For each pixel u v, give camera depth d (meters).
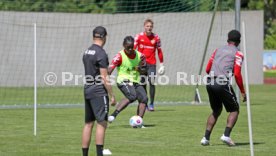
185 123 37.66
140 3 82.81
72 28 74.06
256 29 81.00
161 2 80.00
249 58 81.00
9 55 71.56
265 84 81.69
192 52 77.06
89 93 23.05
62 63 73.62
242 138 30.94
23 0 85.88
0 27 71.06
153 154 25.58
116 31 75.31
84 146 23.45
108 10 88.31
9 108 47.59
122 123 37.66
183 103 52.47
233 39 27.84
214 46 76.25
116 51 75.19
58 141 29.30
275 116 42.31
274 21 124.31
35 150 26.52
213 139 30.42
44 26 72.81
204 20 76.38
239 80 27.11
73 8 88.56
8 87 71.44
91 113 23.34
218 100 27.78
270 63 97.25
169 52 76.94
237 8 48.06
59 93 64.62
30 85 72.44
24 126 35.53
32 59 72.19
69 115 42.41
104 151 25.59
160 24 76.50
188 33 77.00
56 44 73.38
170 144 28.53
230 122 27.89
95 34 23.41
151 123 37.62
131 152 26.09
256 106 50.38
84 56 23.34
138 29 75.94
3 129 34.03
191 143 28.92
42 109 47.28
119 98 57.72
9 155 25.19
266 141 29.88
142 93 35.00
